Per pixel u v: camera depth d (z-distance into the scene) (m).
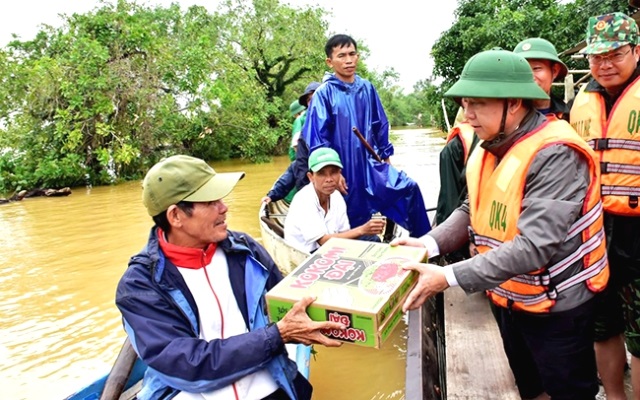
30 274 5.61
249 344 1.75
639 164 2.21
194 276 1.96
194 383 1.80
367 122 4.38
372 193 4.26
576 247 1.77
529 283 1.84
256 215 8.00
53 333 4.16
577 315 1.82
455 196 3.19
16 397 3.28
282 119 18.47
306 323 1.69
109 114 13.20
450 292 3.37
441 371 2.59
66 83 12.44
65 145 12.45
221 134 16.53
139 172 13.95
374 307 1.60
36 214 9.15
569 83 6.76
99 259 6.06
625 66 2.27
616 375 2.28
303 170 4.84
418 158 14.28
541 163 1.70
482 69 1.73
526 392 2.23
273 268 2.17
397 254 1.96
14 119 12.89
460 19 14.56
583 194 1.71
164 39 14.89
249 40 18.22
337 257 1.98
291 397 1.97
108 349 3.88
